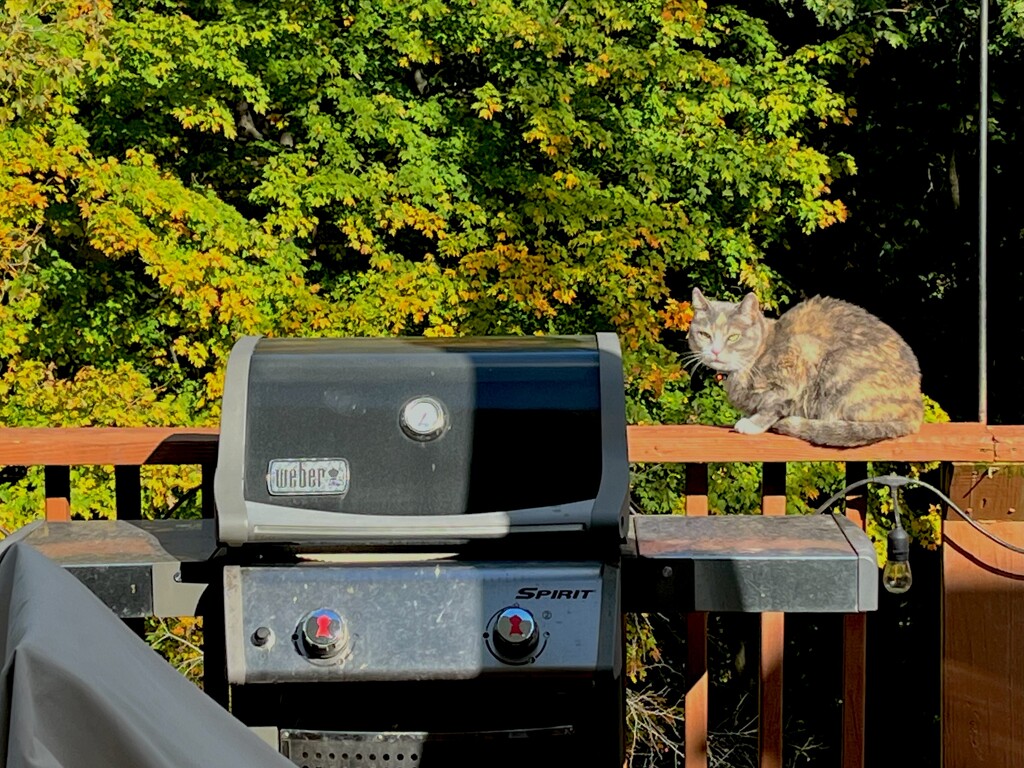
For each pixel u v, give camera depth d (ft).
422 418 9.04
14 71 30.30
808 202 40.83
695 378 41.11
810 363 15.69
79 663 4.52
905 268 51.01
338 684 9.21
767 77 40.96
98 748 4.40
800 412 15.79
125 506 12.76
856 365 15.38
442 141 39.32
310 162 38.09
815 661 46.11
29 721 4.25
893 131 49.55
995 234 49.47
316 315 35.55
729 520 11.14
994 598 12.12
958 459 12.07
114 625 5.23
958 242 49.98
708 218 40.63
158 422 33.35
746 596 9.65
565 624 8.70
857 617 11.62
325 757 9.07
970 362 49.85
